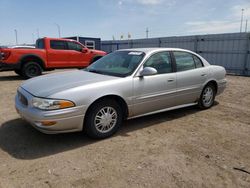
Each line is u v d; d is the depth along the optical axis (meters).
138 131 4.24
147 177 2.82
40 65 10.54
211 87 5.65
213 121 4.83
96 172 2.92
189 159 3.26
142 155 3.35
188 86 4.98
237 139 3.96
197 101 5.42
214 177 2.85
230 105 6.07
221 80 5.81
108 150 3.50
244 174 2.93
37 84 3.83
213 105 6.05
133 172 2.92
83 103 3.50
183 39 15.12
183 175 2.88
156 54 4.52
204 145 3.71
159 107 4.56
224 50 13.32
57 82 3.80
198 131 4.29
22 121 4.64
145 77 4.21
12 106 5.72
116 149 3.53
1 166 3.03
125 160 3.21
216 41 13.59
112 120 3.95
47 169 2.97
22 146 3.60
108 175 2.86
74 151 3.46
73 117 3.44
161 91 4.46
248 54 12.37
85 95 3.51
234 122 4.79
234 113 5.39
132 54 4.59
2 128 4.28
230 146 3.69
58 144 3.67
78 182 2.72
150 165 3.09
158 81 4.39
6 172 2.90
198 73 5.18
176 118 4.99
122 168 3.01
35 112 3.33
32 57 10.20
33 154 3.36
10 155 3.32
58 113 3.31
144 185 2.68
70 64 11.38
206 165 3.11
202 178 2.82
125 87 3.94
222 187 2.67
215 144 3.75
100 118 3.78
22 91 3.82
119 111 4.00
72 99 3.41
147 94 4.25
